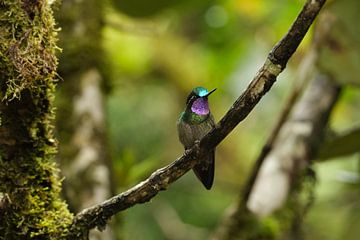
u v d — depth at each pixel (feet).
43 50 16.51
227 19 48.29
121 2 30.76
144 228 44.09
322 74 31.96
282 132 31.12
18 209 16.87
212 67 49.21
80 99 27.37
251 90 15.06
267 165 30.40
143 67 46.01
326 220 42.09
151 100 46.06
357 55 28.73
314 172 30.30
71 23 28.60
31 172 17.07
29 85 16.44
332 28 28.96
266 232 29.04
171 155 45.47
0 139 16.92
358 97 49.08
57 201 17.37
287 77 50.16
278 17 46.62
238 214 29.76
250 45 49.37
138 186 16.38
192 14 48.29
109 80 29.55
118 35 43.21
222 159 49.70
